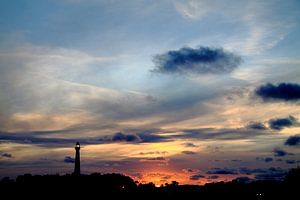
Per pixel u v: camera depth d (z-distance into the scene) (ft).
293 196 609.83
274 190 651.66
